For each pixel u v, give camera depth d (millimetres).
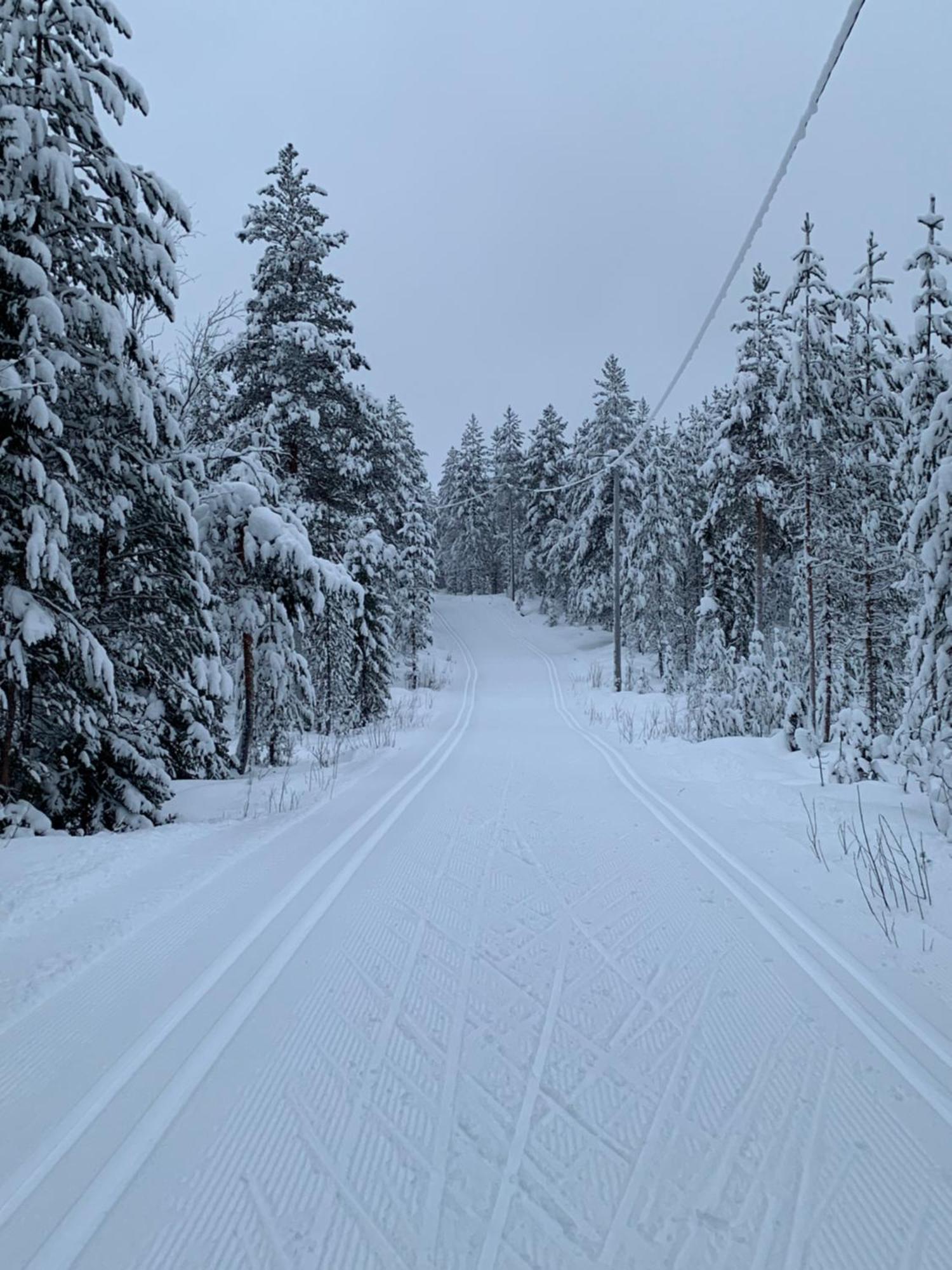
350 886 5398
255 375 16891
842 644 17781
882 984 3836
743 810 8031
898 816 7309
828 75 3746
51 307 6633
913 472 9516
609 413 37906
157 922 4672
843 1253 2096
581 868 5859
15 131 6465
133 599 9023
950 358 11961
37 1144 2551
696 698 16969
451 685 33719
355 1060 3115
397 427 35625
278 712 12555
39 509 6730
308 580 11234
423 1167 2461
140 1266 2043
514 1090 2906
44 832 7031
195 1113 2740
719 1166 2465
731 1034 3340
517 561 60062
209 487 10891
